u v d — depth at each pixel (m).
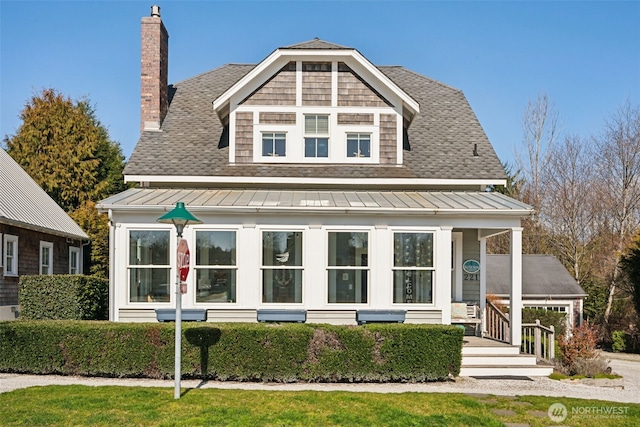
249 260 17.38
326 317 17.38
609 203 42.03
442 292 17.52
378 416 10.69
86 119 46.41
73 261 30.92
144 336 14.09
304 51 20.56
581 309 32.22
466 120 24.09
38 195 29.02
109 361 14.07
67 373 14.28
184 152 21.19
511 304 17.50
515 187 49.53
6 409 10.70
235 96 20.81
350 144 20.92
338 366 14.09
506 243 48.81
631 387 15.48
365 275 17.55
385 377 14.25
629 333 33.28
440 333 14.45
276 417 10.45
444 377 14.53
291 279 17.47
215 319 17.23
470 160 21.38
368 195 19.59
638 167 40.78
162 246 17.34
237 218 17.44
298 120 20.80
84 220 33.19
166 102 23.56
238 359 13.98
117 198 18.03
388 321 17.28
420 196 19.55
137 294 17.23
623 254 35.47
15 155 43.50
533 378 16.03
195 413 10.62
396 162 20.81
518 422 10.72
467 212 17.36
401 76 27.72
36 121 43.59
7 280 22.33
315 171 20.33
